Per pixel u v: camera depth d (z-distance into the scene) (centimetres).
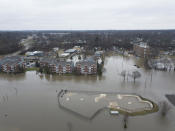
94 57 15025
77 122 5159
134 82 8888
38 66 12169
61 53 18162
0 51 17300
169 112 5766
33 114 5622
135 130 4784
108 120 5272
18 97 6994
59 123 5097
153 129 4838
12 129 4838
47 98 6875
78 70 10494
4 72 10888
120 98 6806
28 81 9162
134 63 13525
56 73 10612
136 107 6056
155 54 15200
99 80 9281
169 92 7512
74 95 7119
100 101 6531
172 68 11788
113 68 11894
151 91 7644
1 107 6116
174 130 4800
